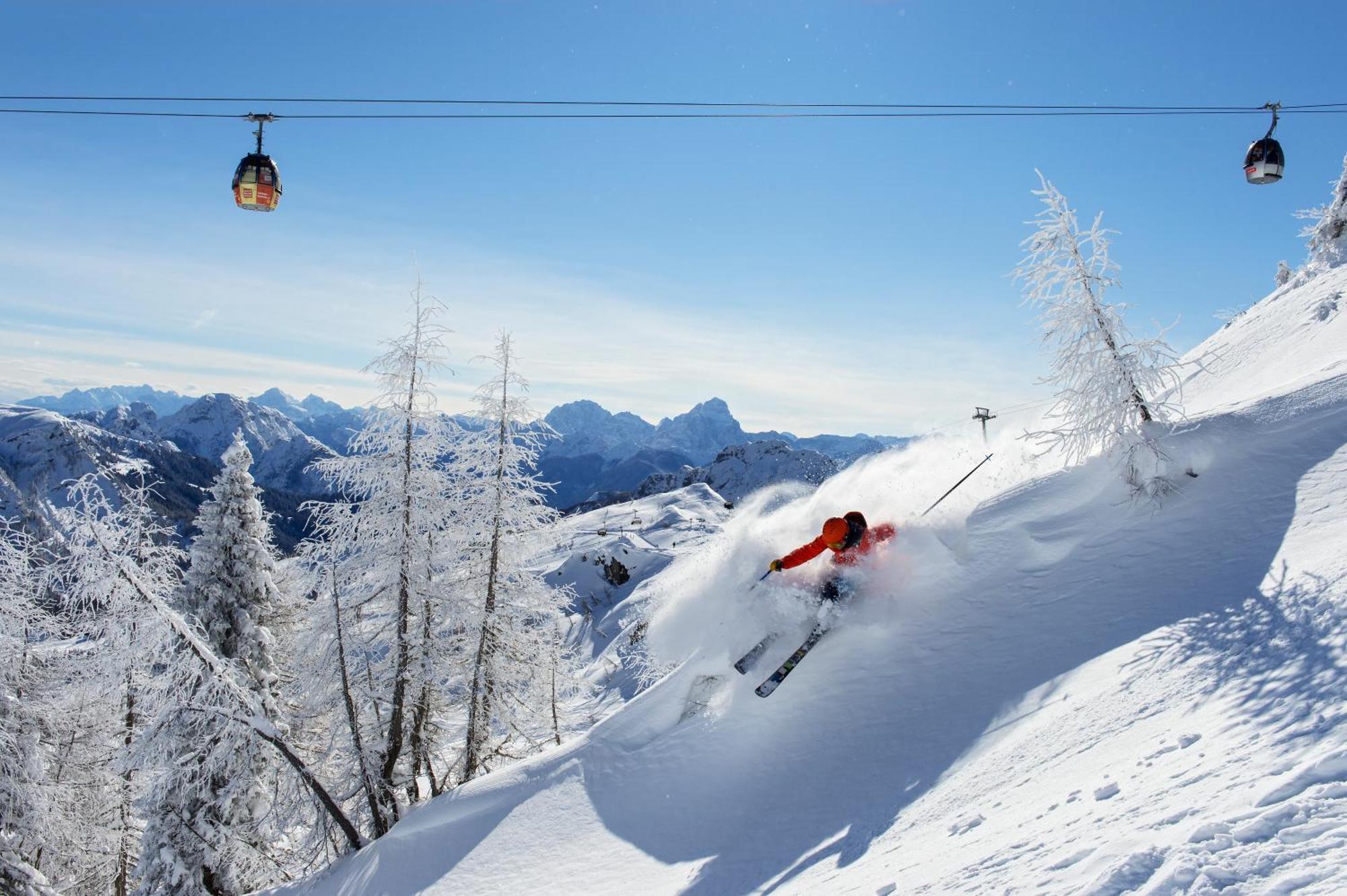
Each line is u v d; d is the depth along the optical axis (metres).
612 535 75.12
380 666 15.27
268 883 16.91
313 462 14.79
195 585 17.69
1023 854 3.20
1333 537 5.14
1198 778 3.02
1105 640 5.67
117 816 20.47
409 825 12.09
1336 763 2.53
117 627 12.57
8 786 16.62
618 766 9.40
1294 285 19.12
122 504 12.91
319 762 15.12
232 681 13.35
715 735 8.38
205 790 15.60
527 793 10.32
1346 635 3.60
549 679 16.89
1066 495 8.37
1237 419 7.80
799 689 7.92
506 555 16.06
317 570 14.66
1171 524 6.88
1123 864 2.49
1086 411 8.09
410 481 14.85
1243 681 3.85
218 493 18.17
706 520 86.88
